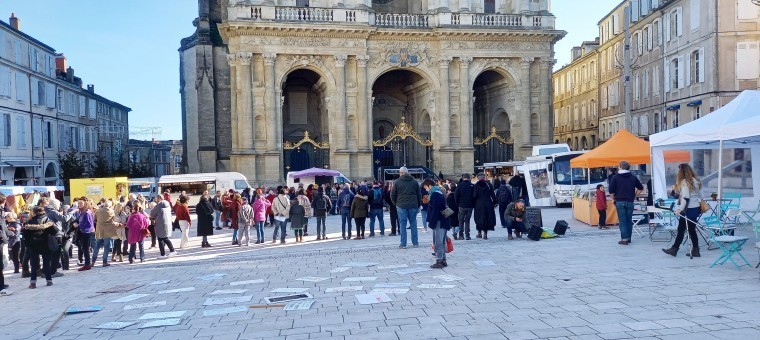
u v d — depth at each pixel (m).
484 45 40.62
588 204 19.47
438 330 7.31
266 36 37.62
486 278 10.71
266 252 16.86
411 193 15.85
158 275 13.51
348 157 38.78
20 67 42.31
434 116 40.75
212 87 43.53
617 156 20.00
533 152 36.66
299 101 46.47
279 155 38.16
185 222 19.45
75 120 54.97
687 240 14.10
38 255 13.51
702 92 34.12
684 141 14.71
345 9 38.47
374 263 13.29
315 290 10.29
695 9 34.84
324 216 20.02
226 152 43.88
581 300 8.59
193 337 7.54
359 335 7.26
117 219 17.17
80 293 11.84
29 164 42.91
